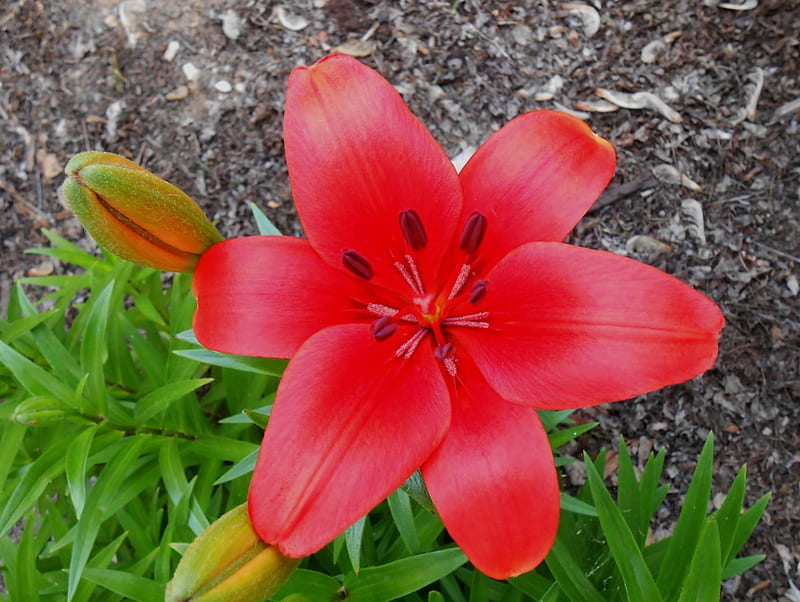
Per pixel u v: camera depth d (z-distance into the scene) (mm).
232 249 233
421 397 213
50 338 324
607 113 493
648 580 253
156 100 542
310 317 229
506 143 229
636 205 475
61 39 566
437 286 238
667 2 505
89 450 312
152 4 560
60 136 552
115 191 219
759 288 450
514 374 211
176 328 339
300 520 193
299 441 200
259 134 525
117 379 366
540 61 507
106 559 321
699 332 191
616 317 200
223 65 540
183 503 311
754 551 414
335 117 222
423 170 226
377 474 199
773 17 490
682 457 433
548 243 212
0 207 551
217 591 187
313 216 223
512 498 203
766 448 427
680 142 480
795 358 436
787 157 467
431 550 352
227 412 417
